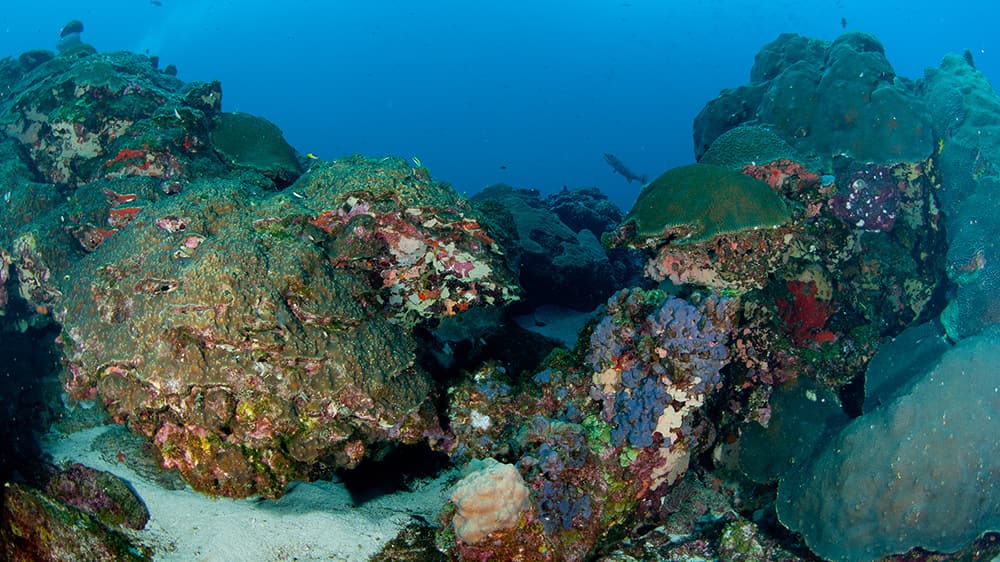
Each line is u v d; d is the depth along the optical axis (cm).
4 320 253
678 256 249
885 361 235
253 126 298
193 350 187
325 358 194
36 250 238
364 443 208
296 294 196
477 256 232
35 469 197
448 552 190
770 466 227
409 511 208
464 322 257
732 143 283
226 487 197
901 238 286
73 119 288
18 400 234
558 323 379
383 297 231
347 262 218
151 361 187
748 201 241
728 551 208
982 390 202
